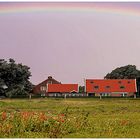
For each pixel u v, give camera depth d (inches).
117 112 1424.7
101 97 3838.6
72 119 830.5
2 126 725.3
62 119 796.6
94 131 772.0
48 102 2504.9
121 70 5556.1
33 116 789.9
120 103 2330.2
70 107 1785.2
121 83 4640.8
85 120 852.6
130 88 4566.9
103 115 1237.1
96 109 1621.6
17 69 4210.1
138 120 1019.9
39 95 4138.8
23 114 808.3
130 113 1365.7
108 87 4594.0
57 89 4598.9
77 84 4648.1
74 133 745.6
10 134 708.0
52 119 778.2
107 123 873.5
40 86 4847.4
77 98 3671.3
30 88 4352.9
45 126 760.3
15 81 4254.4
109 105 2000.5
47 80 4857.3
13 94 3954.2
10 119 775.7
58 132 737.0
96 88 4579.2
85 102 2559.1
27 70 4303.6
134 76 5462.6
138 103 2321.6
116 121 931.3
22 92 4040.4
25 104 2073.1
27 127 752.3
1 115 789.2
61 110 1501.0
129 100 2967.5
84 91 4655.5
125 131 780.6
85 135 714.8
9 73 4178.2
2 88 4069.9
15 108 1691.7
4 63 4217.5
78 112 1395.2
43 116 783.7
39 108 1718.8
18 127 733.3
